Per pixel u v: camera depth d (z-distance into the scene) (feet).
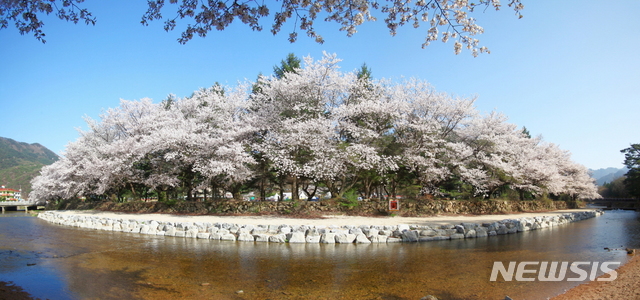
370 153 57.47
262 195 72.02
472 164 72.69
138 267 27.73
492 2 20.63
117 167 69.62
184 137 62.80
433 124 65.00
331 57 61.52
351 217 54.39
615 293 20.63
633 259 30.19
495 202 70.18
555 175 76.84
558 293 21.13
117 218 59.52
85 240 42.27
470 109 67.41
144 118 75.56
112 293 21.26
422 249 34.35
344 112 59.62
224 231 41.88
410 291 21.48
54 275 25.38
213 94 73.36
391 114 60.70
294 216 55.77
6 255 32.81
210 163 59.67
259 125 65.21
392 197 66.74
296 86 62.18
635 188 134.41
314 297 20.48
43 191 98.17
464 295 20.75
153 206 73.36
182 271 26.40
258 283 23.26
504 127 77.66
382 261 29.19
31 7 18.67
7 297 20.34
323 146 58.13
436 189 70.59
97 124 86.63
